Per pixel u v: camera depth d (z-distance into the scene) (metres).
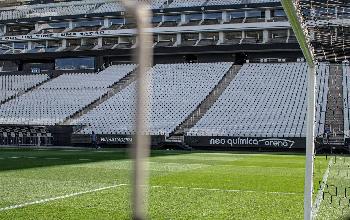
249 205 7.54
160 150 25.47
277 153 22.94
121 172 12.61
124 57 41.81
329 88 30.20
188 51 38.50
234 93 32.25
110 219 6.31
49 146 29.23
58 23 44.81
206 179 11.23
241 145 25.52
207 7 39.09
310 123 5.15
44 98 36.22
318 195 8.60
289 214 6.80
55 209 7.00
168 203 7.62
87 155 19.75
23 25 46.41
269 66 35.78
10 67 45.84
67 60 42.09
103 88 36.53
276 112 28.89
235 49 37.28
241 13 38.81
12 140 30.88
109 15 41.88
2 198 8.01
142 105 1.03
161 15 40.44
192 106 31.38
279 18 37.22
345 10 6.37
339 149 22.23
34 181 10.51
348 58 6.83
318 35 5.95
